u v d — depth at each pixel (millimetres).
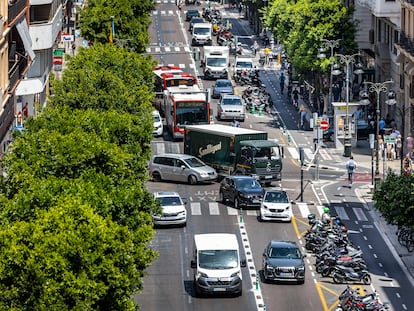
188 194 170625
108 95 157875
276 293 127500
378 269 137500
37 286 85688
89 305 87688
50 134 115125
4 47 147000
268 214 155500
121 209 104438
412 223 131625
